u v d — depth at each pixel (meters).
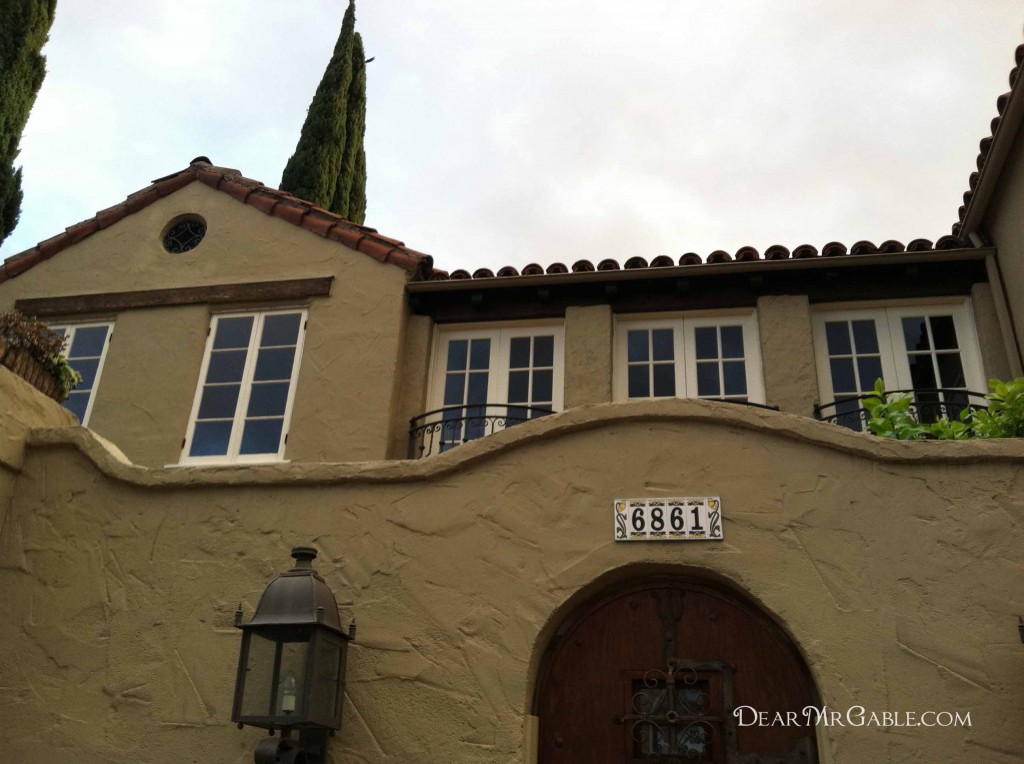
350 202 19.05
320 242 9.82
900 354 8.67
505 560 5.09
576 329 9.16
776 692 4.73
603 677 4.92
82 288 10.14
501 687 4.82
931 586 4.61
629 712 4.83
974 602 4.54
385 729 4.86
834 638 4.60
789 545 4.83
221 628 5.23
